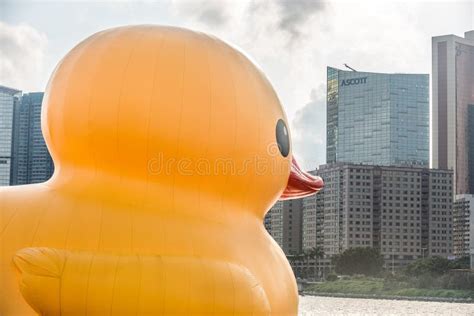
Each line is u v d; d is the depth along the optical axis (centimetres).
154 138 637
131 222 618
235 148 663
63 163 667
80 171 652
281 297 677
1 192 644
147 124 636
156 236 616
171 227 627
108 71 648
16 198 632
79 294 559
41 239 599
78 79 654
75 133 648
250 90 681
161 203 640
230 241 652
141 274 570
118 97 639
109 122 638
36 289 557
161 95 640
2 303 596
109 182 641
